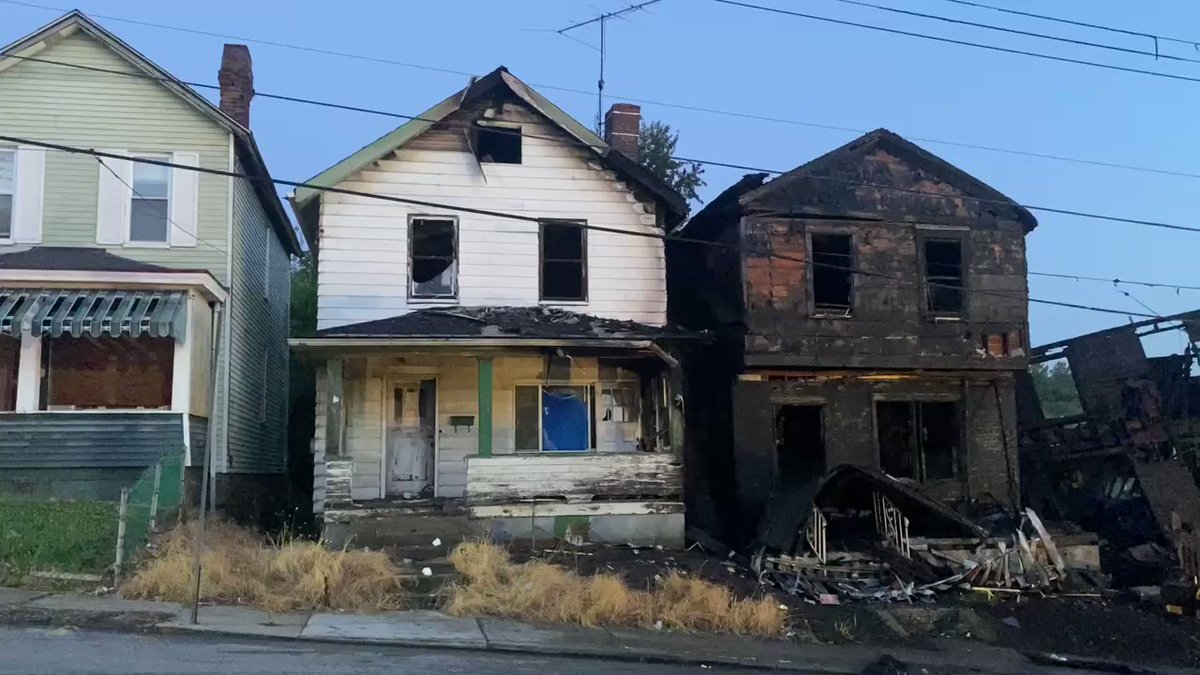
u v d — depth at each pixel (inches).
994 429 820.0
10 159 712.4
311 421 1170.6
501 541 676.1
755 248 775.7
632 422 789.2
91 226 714.8
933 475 819.4
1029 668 521.0
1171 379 894.4
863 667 484.1
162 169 729.6
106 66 730.8
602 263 778.2
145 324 618.2
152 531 562.6
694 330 849.5
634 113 903.7
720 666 457.4
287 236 985.5
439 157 760.3
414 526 667.4
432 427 767.7
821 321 777.6
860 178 805.2
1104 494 853.2
